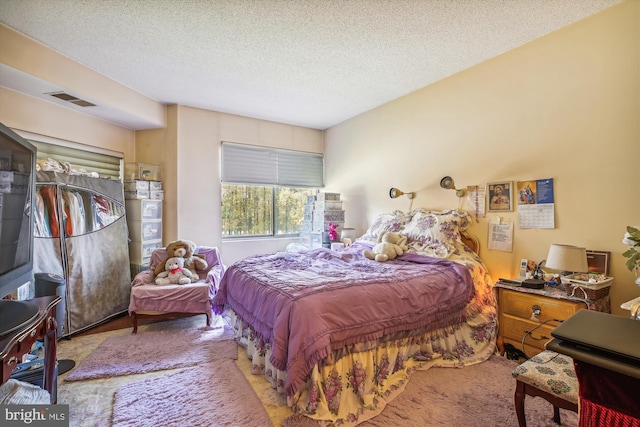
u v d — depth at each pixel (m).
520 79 2.59
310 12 2.11
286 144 4.74
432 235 2.89
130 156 3.99
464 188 3.03
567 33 2.31
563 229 2.36
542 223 2.46
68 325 2.77
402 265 2.62
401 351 2.07
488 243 2.81
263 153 4.54
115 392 1.93
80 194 3.01
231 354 2.46
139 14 2.13
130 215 3.65
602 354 0.81
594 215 2.20
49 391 1.60
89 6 2.04
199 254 3.55
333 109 4.12
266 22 2.22
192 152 4.00
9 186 1.42
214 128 4.15
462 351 2.34
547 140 2.44
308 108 4.08
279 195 4.75
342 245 3.84
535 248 2.51
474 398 1.86
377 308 1.90
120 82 3.27
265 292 2.03
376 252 2.96
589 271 2.17
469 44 2.55
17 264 1.51
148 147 4.00
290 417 1.67
